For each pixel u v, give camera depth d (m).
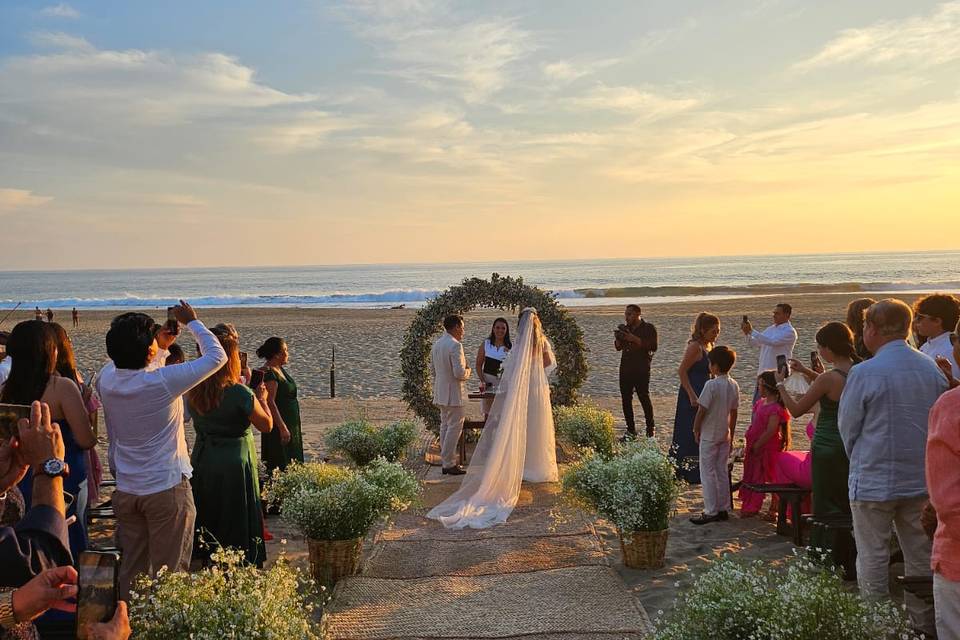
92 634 1.97
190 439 11.46
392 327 30.81
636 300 48.84
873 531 4.38
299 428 7.51
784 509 6.55
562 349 10.83
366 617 4.77
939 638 3.13
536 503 7.55
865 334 4.53
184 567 4.41
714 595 3.67
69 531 4.50
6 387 4.39
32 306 57.34
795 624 3.40
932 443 3.08
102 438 11.10
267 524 7.09
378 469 6.18
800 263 159.88
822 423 5.57
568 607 4.88
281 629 3.58
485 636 4.46
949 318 5.34
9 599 1.95
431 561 5.83
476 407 14.01
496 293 10.75
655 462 5.86
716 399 6.93
